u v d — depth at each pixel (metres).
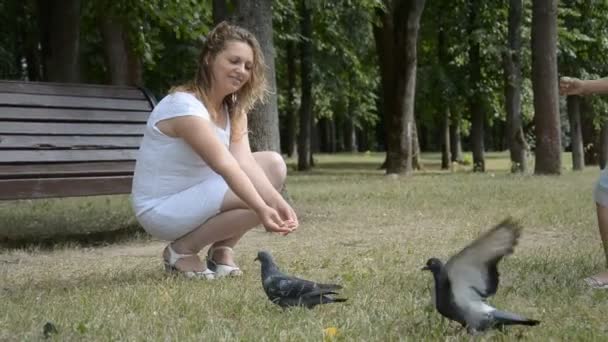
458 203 12.41
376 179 19.92
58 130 9.17
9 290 5.91
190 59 22.47
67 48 15.49
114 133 9.60
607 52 26.22
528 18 25.27
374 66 31.06
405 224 9.98
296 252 7.76
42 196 8.59
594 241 8.04
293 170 28.64
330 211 11.59
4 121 8.87
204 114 5.88
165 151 6.03
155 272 6.50
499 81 26.17
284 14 24.28
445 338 3.91
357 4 23.59
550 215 10.32
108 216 11.52
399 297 5.08
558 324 4.29
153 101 10.19
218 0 11.58
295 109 32.97
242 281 5.88
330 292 4.57
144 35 18.11
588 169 25.95
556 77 20.62
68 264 7.45
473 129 26.64
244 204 6.02
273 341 3.98
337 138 63.69
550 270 6.09
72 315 4.75
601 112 27.17
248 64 6.05
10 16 23.34
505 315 3.56
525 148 22.88
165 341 4.05
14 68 24.62
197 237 6.14
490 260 3.51
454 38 26.39
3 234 9.78
